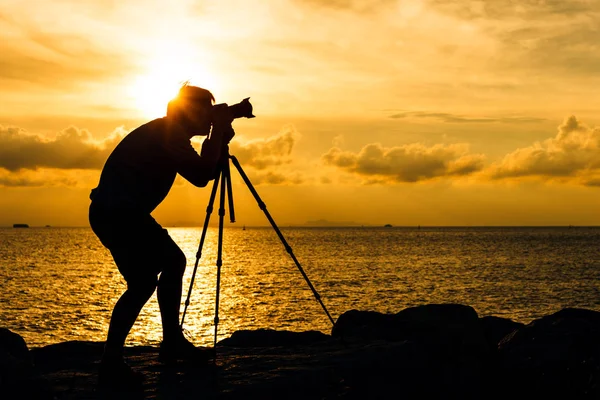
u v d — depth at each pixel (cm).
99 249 12988
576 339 585
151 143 459
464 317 672
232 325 3130
